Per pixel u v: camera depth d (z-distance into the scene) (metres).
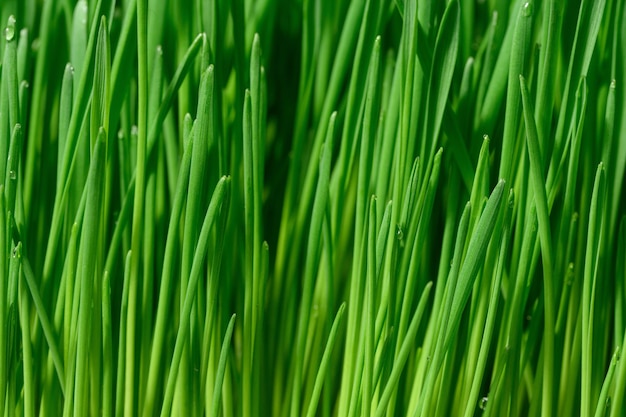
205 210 0.39
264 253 0.39
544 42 0.38
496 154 0.40
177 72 0.39
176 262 0.41
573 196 0.39
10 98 0.38
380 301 0.39
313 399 0.39
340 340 0.42
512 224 0.40
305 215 0.41
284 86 0.44
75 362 0.39
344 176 0.40
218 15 0.40
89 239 0.37
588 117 0.40
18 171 0.38
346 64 0.41
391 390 0.38
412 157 0.39
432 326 0.39
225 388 0.40
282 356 0.42
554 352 0.40
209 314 0.39
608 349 0.42
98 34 0.37
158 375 0.39
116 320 0.40
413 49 0.38
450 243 0.39
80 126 0.38
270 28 0.42
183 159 0.38
